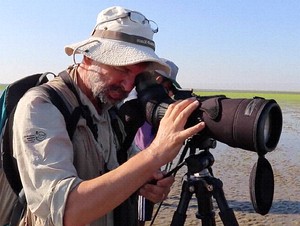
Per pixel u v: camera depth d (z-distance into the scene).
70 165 1.96
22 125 2.00
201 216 2.47
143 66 2.31
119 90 2.27
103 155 2.32
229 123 1.97
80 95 2.28
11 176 2.21
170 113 2.00
